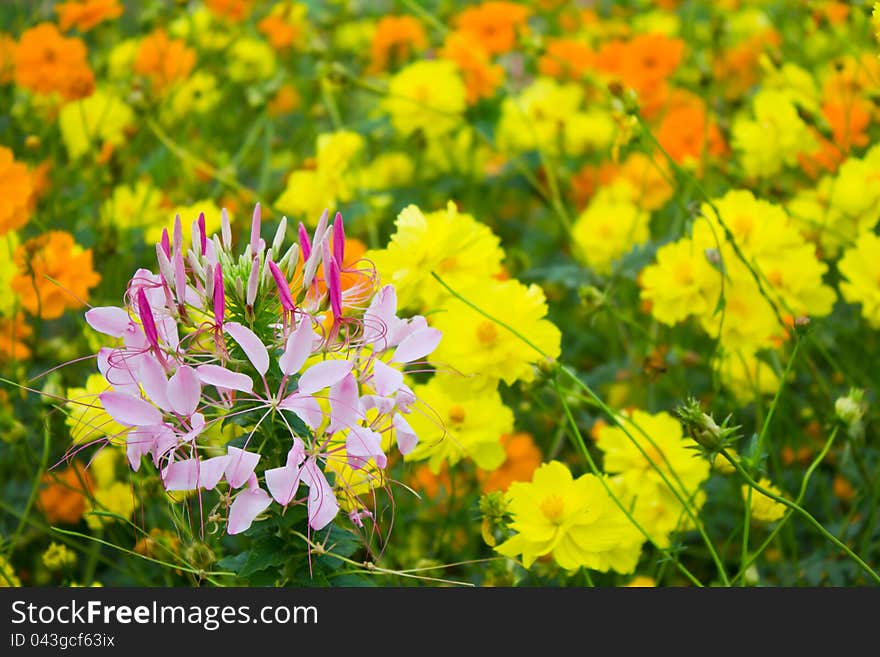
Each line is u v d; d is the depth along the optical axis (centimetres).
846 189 150
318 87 194
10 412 144
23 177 142
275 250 122
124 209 161
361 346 122
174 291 120
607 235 157
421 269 134
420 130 172
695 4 194
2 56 177
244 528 119
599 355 163
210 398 122
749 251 141
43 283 145
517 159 170
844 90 158
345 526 134
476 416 134
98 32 211
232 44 191
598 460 147
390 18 196
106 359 121
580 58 180
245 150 170
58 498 144
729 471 134
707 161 160
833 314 150
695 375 154
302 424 122
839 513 146
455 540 143
